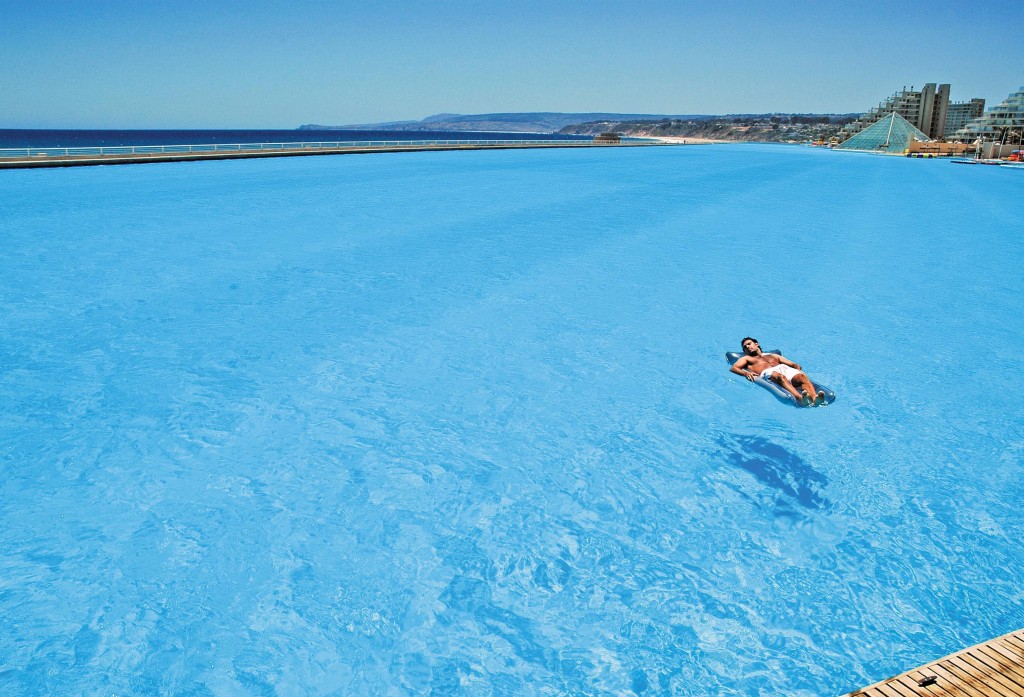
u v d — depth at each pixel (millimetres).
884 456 7469
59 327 10844
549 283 14305
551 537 5926
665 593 5238
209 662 4465
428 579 5340
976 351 10836
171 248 16516
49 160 34469
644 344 10852
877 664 4559
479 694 4297
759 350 7051
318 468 6938
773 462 7297
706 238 19875
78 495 6297
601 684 4383
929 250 18891
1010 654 4074
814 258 17484
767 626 4914
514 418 8203
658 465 7195
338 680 4367
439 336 10945
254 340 10523
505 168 43656
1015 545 5895
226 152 43719
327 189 28781
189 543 5656
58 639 4602
